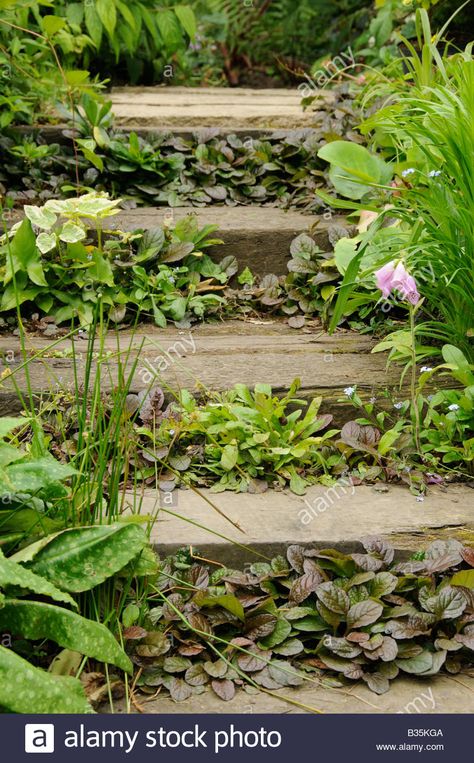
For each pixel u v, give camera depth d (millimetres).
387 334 3570
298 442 3072
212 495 2889
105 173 4387
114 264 3715
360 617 2342
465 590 2410
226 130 4801
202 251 3988
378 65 6023
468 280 3141
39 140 4555
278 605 2514
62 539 2211
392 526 2684
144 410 3045
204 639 2346
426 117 3244
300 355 3426
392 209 3219
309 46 8945
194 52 8516
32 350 3383
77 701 1942
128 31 6004
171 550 2566
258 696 2232
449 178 3320
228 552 2580
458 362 3053
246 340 3561
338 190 3857
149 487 2895
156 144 4598
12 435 2918
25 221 3414
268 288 3877
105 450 2396
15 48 4723
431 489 2945
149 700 2207
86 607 2268
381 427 3154
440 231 3123
